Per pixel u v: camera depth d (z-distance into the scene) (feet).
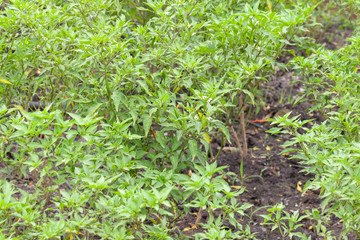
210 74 13.10
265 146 16.74
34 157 9.08
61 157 9.38
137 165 9.69
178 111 10.39
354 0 16.49
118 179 9.56
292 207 13.29
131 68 10.39
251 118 18.54
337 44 23.59
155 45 12.91
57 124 9.02
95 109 10.25
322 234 10.29
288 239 11.76
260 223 12.55
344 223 9.21
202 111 10.86
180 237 11.14
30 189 13.46
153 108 10.11
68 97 12.10
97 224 8.44
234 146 16.63
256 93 15.11
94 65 11.34
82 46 10.22
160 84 10.90
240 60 12.39
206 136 10.39
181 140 11.27
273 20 11.66
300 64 13.08
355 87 13.15
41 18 11.71
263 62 12.95
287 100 19.49
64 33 11.84
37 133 8.98
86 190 8.86
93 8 11.91
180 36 13.47
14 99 13.05
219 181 9.43
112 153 10.57
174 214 11.87
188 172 14.42
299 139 10.19
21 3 11.34
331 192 9.00
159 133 10.49
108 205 8.32
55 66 11.52
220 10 13.23
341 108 12.23
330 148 10.99
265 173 15.06
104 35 9.87
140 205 7.95
